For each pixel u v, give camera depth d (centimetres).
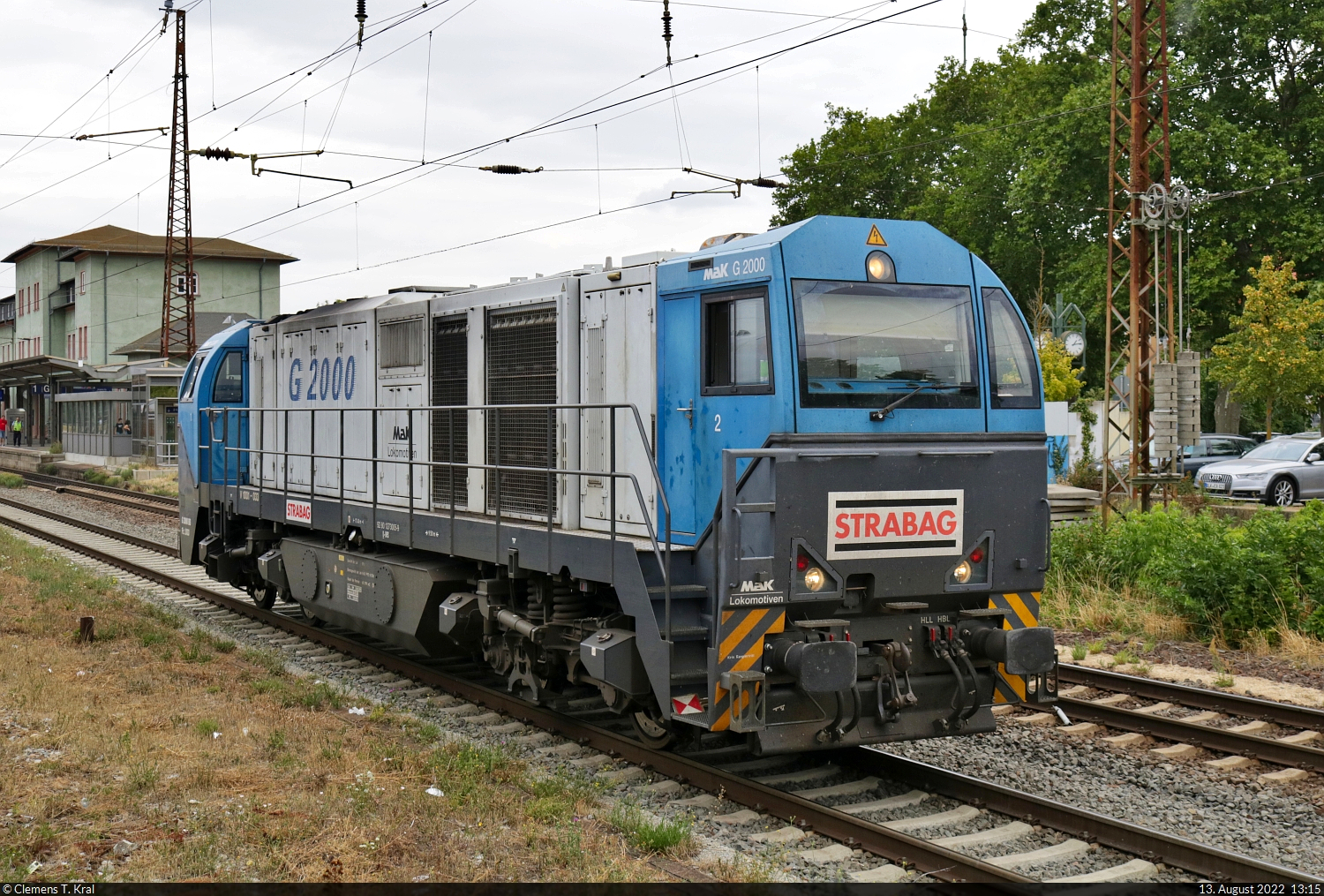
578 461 915
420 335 1114
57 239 6981
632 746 827
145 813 659
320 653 1236
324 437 1299
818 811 675
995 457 759
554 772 785
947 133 4838
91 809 662
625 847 637
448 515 1016
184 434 1644
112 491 3491
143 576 1814
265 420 1464
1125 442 3194
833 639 706
